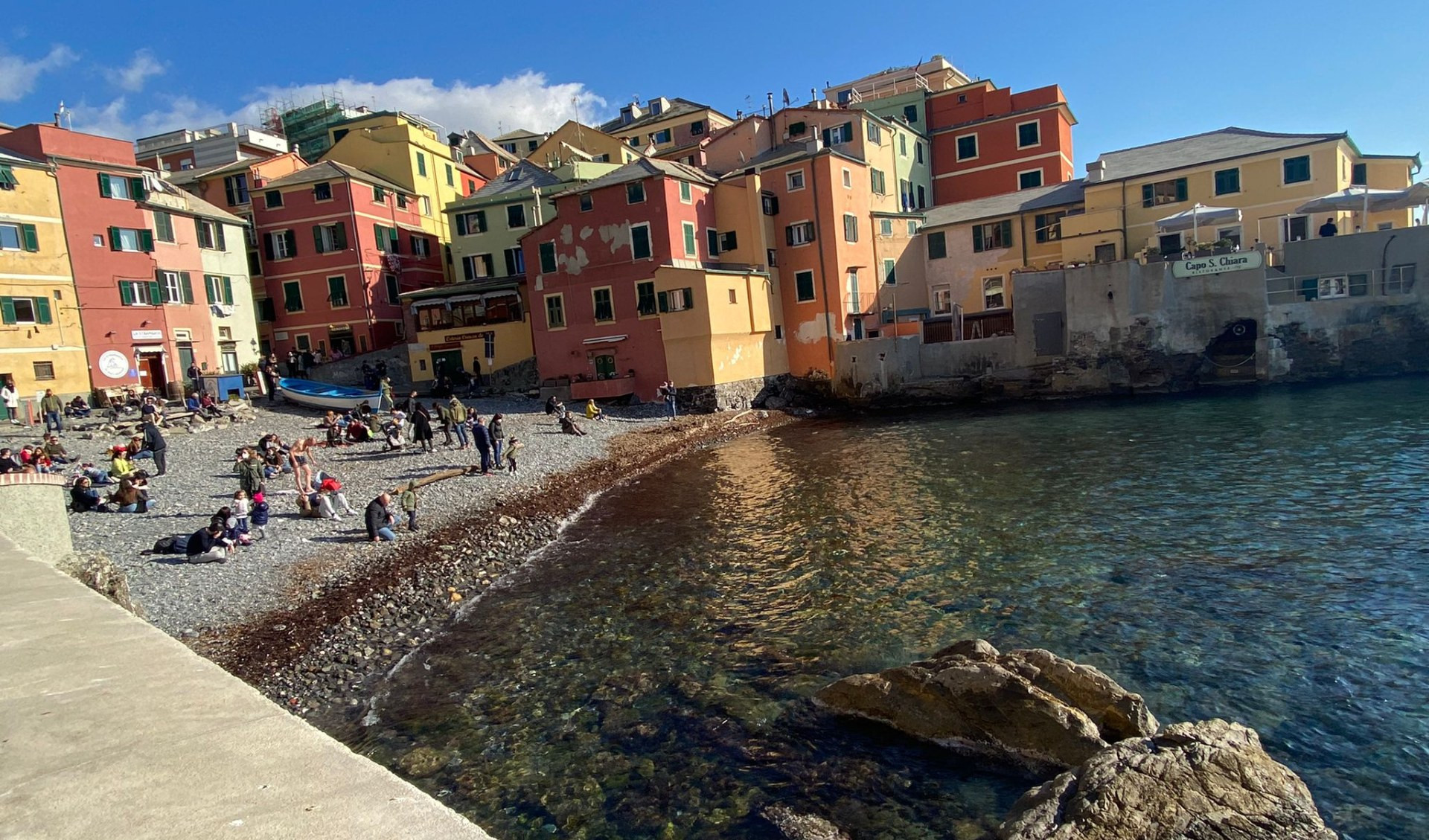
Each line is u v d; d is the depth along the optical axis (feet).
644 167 171.73
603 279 173.88
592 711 44.04
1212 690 41.37
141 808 9.38
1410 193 148.87
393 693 47.19
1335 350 154.92
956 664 39.01
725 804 35.04
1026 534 71.20
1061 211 189.98
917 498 89.04
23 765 10.53
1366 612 49.24
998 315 181.16
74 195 140.05
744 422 163.73
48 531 44.68
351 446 125.90
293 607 59.26
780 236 192.34
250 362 176.96
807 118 210.59
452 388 186.29
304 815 9.34
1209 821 25.94
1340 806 32.14
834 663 47.91
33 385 132.67
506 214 205.57
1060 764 34.76
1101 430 125.08
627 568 70.38
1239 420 122.01
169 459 108.99
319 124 282.97
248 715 12.42
